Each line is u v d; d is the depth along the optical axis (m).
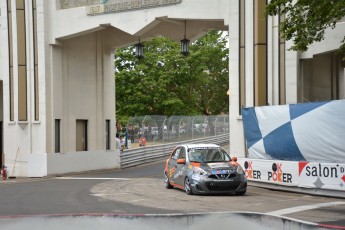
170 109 48.28
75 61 27.28
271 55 19.78
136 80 47.84
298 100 19.48
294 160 16.73
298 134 16.36
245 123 18.88
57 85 26.12
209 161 16.72
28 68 26.05
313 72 21.03
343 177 14.86
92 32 26.42
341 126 15.03
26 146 26.00
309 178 15.98
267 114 17.69
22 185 20.97
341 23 18.78
